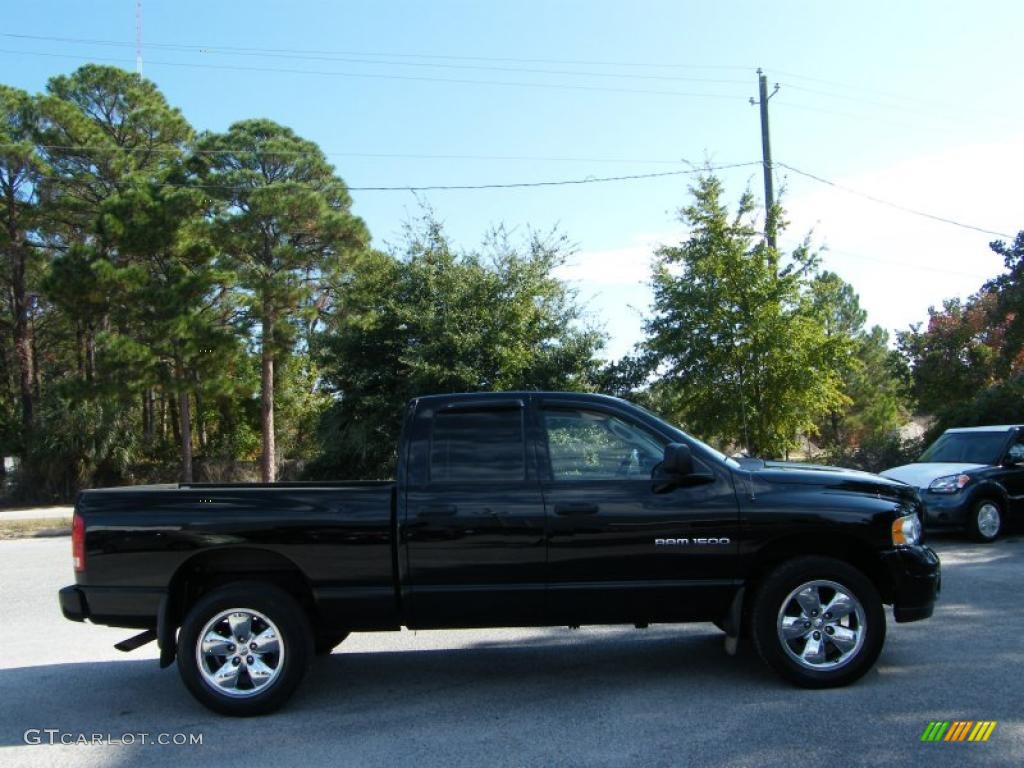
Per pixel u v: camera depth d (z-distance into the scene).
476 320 19.62
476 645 6.96
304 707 5.50
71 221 30.56
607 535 5.45
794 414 17.83
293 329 28.55
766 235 18.22
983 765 4.23
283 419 36.56
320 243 28.08
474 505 5.48
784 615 5.50
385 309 20.55
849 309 38.81
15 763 4.69
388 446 20.17
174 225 25.53
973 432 13.03
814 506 5.50
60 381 29.53
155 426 39.75
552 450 5.68
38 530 19.73
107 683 6.23
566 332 20.41
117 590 5.46
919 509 5.92
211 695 5.35
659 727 4.90
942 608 7.63
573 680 5.91
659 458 5.70
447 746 4.72
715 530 5.46
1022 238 20.19
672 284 18.03
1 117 29.39
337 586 5.47
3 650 7.22
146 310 25.64
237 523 5.46
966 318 24.27
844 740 4.59
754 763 4.33
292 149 29.78
